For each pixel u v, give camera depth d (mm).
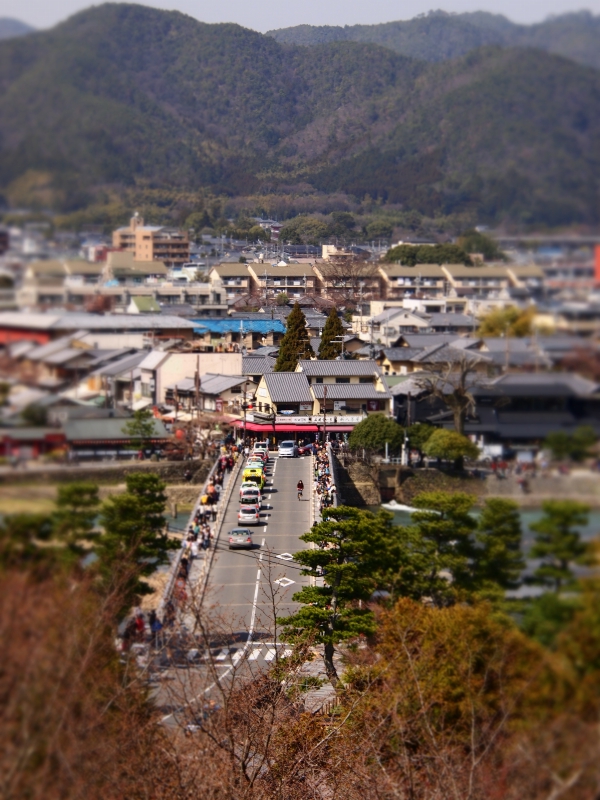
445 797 4488
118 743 4945
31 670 4387
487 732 4055
